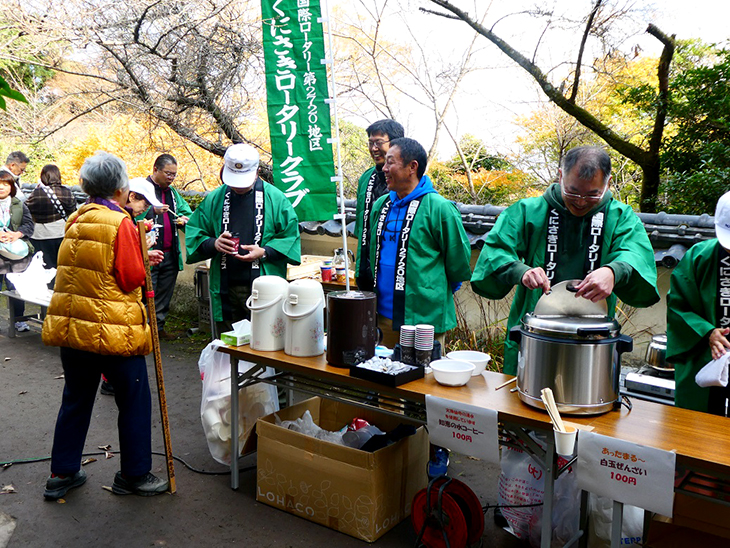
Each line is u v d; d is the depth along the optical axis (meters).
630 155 6.95
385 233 3.49
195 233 4.25
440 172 9.12
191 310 7.27
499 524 3.09
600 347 2.27
